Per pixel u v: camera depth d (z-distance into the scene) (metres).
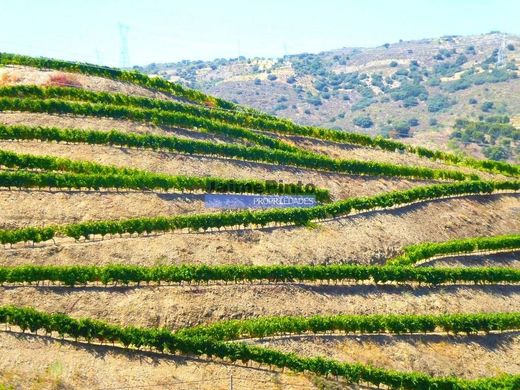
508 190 94.56
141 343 52.03
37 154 72.75
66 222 64.06
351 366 54.56
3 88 82.44
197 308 58.03
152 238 64.81
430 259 74.44
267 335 57.06
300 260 67.75
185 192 73.31
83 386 47.47
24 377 46.78
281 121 100.62
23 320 50.34
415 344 60.88
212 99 102.75
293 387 52.53
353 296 65.00
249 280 62.53
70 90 85.94
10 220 62.28
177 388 49.56
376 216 78.94
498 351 62.75
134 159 76.81
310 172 86.31
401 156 100.81
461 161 103.50
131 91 94.88
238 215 69.50
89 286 57.38
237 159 83.62
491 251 78.94
